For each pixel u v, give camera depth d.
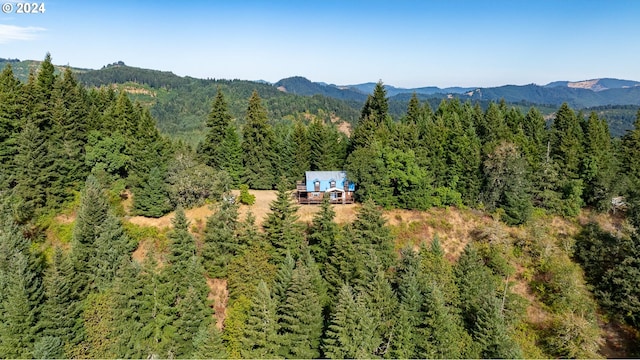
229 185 75.38
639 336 56.00
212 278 56.25
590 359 50.03
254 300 46.69
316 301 46.53
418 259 51.75
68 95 72.69
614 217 76.00
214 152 84.69
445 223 72.25
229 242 55.62
